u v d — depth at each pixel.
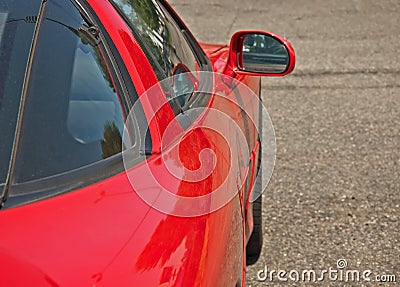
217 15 9.62
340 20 9.19
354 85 6.61
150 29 2.41
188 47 2.95
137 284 1.50
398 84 6.62
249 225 3.02
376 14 9.48
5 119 1.71
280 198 4.36
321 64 7.27
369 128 5.55
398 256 3.74
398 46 7.90
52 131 1.74
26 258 1.48
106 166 1.77
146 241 1.61
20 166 1.65
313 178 4.64
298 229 4.00
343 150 5.11
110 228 1.59
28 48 1.85
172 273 1.58
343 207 4.25
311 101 6.18
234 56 3.29
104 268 1.50
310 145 5.20
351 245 3.84
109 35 2.04
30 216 1.57
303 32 8.61
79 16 2.01
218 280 1.78
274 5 10.18
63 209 1.60
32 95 1.77
